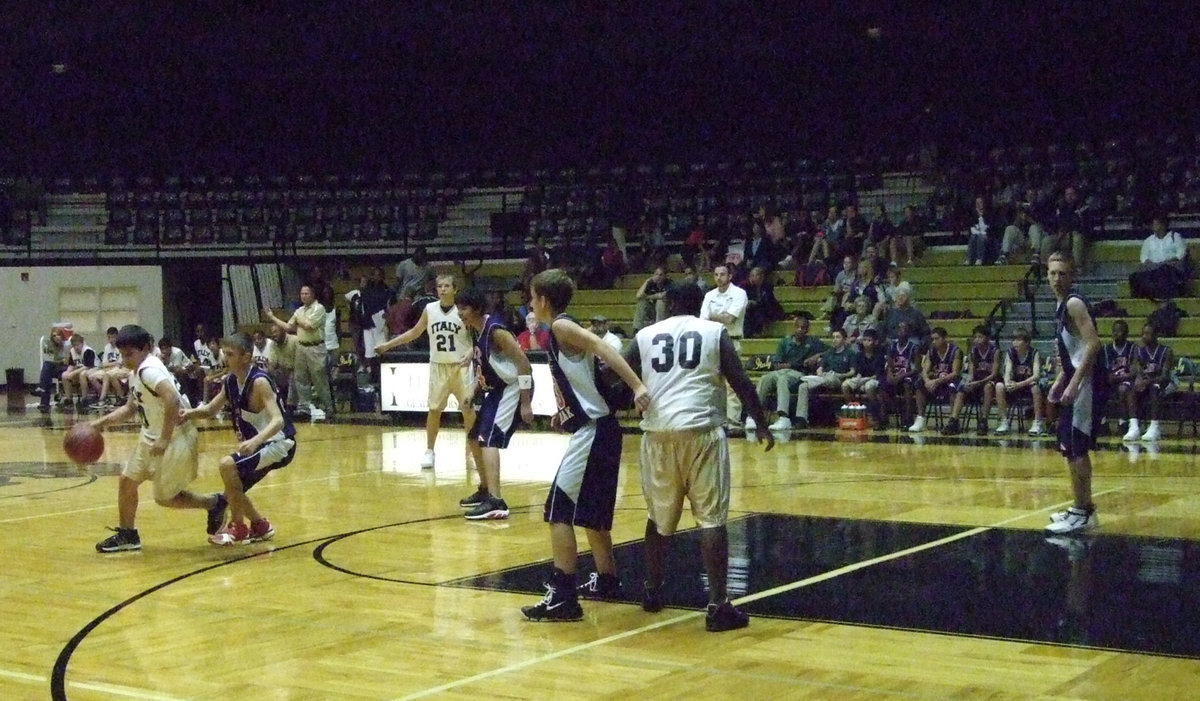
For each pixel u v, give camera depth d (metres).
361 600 6.56
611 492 6.16
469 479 11.66
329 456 13.81
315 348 19.59
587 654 5.42
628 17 24.28
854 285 18.78
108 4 23.75
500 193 26.55
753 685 4.91
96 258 25.92
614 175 25.95
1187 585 6.66
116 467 13.27
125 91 27.77
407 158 27.95
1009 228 20.20
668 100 26.83
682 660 5.30
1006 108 25.02
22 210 27.30
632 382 5.80
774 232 21.86
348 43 24.83
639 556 7.66
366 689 4.93
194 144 28.28
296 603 6.51
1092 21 23.56
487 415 9.30
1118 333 15.41
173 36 24.55
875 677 5.00
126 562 7.74
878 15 23.75
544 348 17.95
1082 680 4.91
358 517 9.39
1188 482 10.99
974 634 5.67
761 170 24.95
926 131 25.47
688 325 5.95
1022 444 14.46
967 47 24.55
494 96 27.42
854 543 8.02
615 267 22.22
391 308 19.72
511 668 5.20
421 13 24.17
